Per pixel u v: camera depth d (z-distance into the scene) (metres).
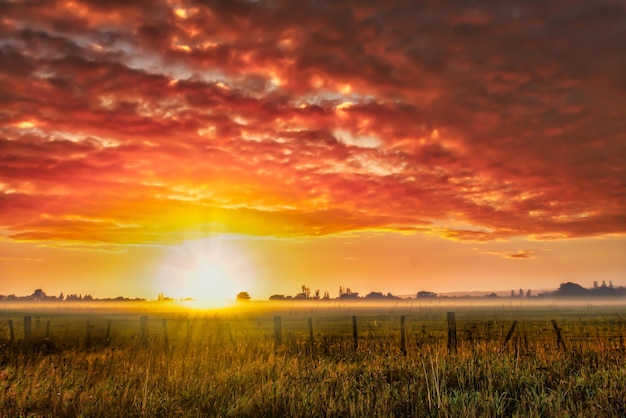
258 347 17.48
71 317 74.88
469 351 14.60
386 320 55.97
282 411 9.39
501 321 49.12
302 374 12.08
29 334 23.27
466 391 9.70
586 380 10.91
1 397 10.12
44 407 9.97
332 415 9.06
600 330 30.80
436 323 45.34
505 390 10.32
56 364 14.62
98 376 12.81
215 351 16.88
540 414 8.69
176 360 14.60
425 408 9.20
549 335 26.22
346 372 12.34
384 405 9.16
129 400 10.00
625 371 11.30
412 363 12.84
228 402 9.80
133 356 15.91
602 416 8.41
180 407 9.76
